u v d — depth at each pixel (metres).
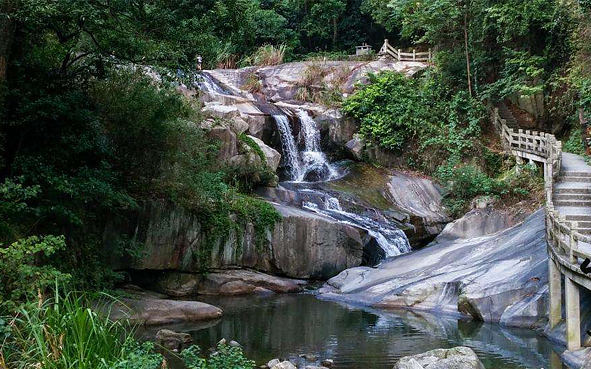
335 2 37.69
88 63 15.10
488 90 26.19
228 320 13.32
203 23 13.44
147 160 15.79
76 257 12.88
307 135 25.61
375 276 17.19
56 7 11.77
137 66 15.70
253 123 23.25
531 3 24.95
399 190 23.81
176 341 10.56
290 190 21.17
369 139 26.20
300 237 18.39
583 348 10.14
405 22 29.33
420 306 14.75
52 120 12.65
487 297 13.53
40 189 11.05
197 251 16.50
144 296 14.90
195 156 17.12
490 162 24.73
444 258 17.08
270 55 33.50
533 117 27.31
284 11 40.03
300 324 12.99
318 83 29.28
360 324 13.04
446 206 23.11
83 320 6.09
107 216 14.56
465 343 11.28
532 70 25.50
